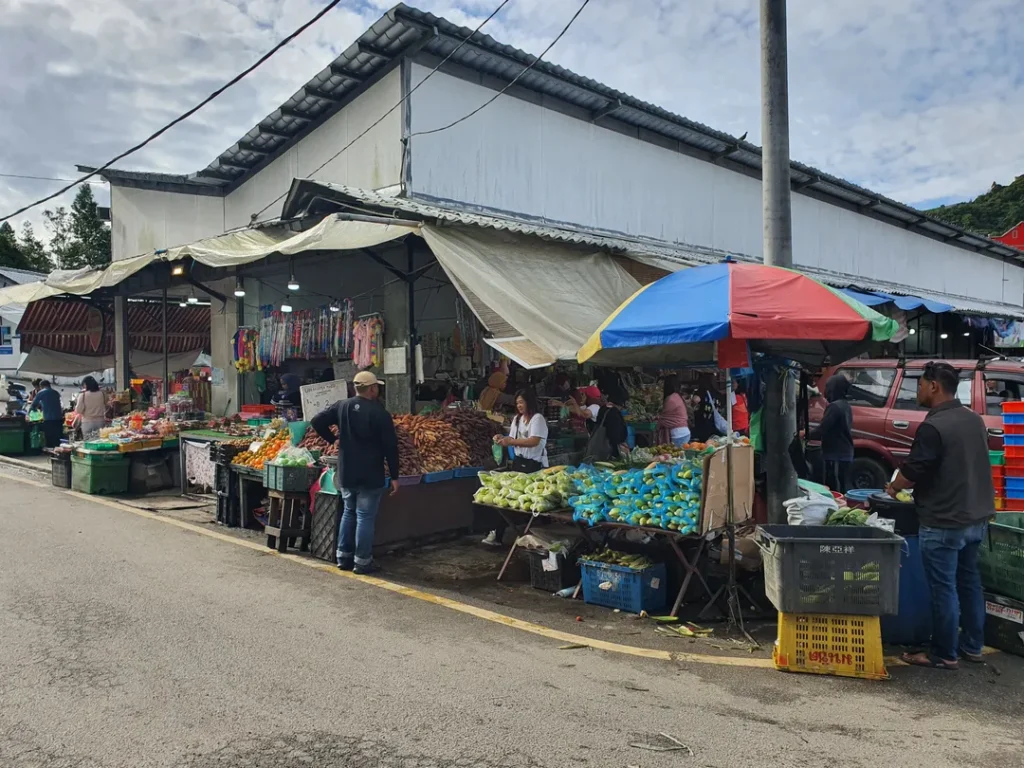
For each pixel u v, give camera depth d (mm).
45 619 5176
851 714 3898
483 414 8836
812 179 19031
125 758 3324
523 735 3605
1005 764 3369
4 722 3654
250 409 11891
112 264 11992
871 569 4352
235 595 5859
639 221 15219
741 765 3338
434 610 5629
